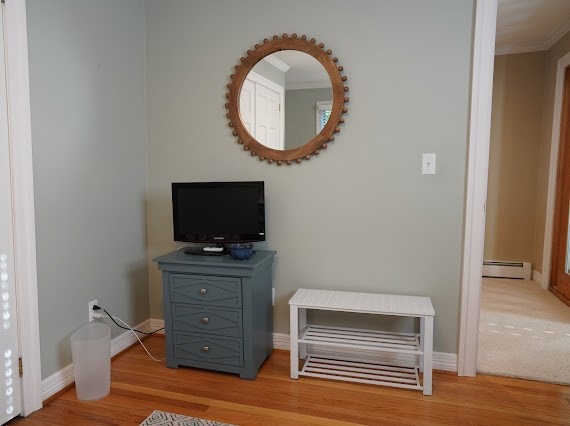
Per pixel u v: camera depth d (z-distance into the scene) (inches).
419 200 88.4
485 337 109.6
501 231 175.3
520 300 143.9
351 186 92.1
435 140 86.4
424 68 85.7
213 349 87.7
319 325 97.3
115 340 96.7
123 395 79.8
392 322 93.0
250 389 81.9
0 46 67.7
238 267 83.4
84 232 86.7
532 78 167.0
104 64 91.0
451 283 88.2
